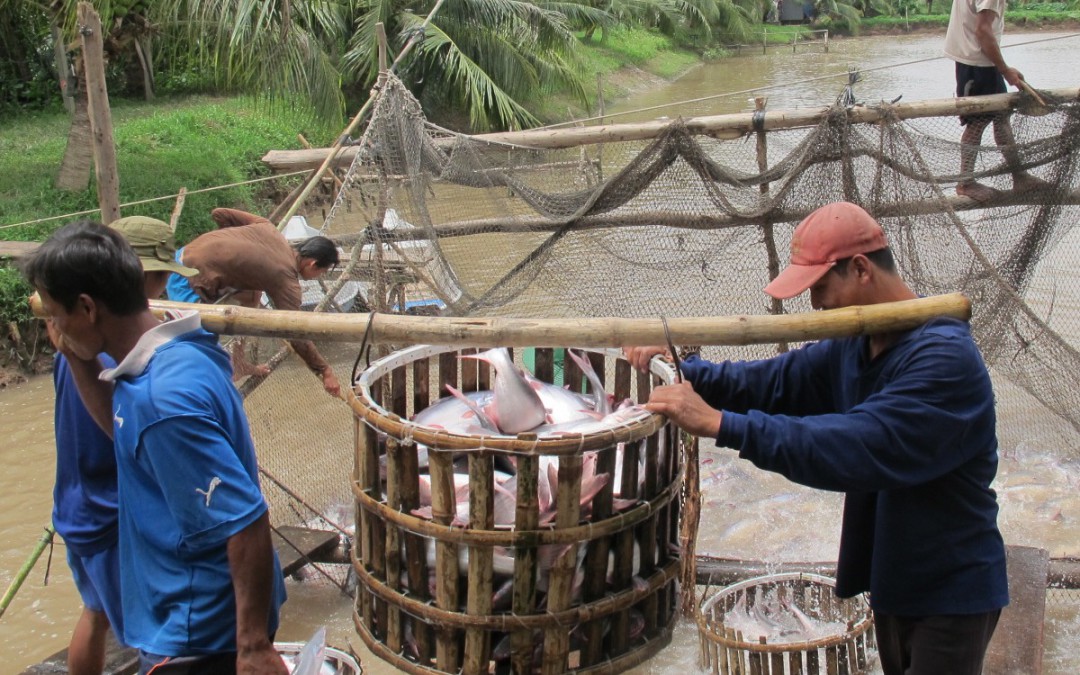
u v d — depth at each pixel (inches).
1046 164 210.8
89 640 116.1
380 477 117.3
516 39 691.4
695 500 149.6
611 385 216.7
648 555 118.2
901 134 207.2
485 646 111.9
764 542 187.6
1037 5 1795.0
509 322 99.1
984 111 213.2
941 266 207.8
